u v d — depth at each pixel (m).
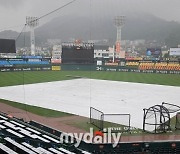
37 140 13.49
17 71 68.00
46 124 20.48
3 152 11.30
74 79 54.44
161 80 54.38
